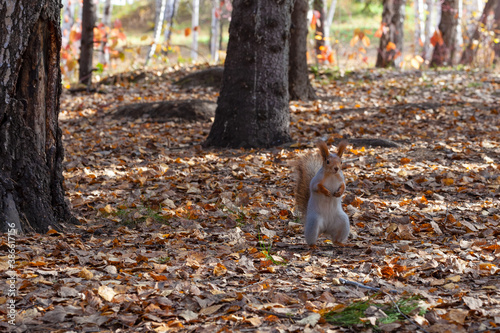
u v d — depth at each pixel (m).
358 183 7.05
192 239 5.09
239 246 4.81
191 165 8.15
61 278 3.90
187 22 44.03
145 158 8.84
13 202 5.00
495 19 23.42
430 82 15.73
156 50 19.70
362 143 9.19
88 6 15.94
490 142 8.99
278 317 3.23
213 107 12.20
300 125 11.07
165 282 3.82
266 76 9.19
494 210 5.87
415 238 5.07
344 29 38.22
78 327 3.12
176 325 3.13
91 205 6.38
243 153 8.85
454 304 3.32
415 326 3.03
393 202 6.31
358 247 4.83
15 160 5.11
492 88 14.48
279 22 9.14
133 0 49.38
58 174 5.51
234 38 9.24
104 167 8.20
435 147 8.75
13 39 5.00
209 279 3.97
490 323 3.03
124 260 4.34
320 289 3.69
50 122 5.39
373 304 3.34
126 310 3.33
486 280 3.78
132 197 6.50
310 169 5.04
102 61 24.47
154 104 12.40
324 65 19.67
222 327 3.08
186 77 16.59
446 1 21.33
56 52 5.35
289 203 6.34
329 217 4.75
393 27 20.78
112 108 13.37
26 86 5.14
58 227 5.30
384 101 13.66
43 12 5.10
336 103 13.60
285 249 4.83
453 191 6.67
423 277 3.94
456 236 5.10
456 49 21.72
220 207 6.19
